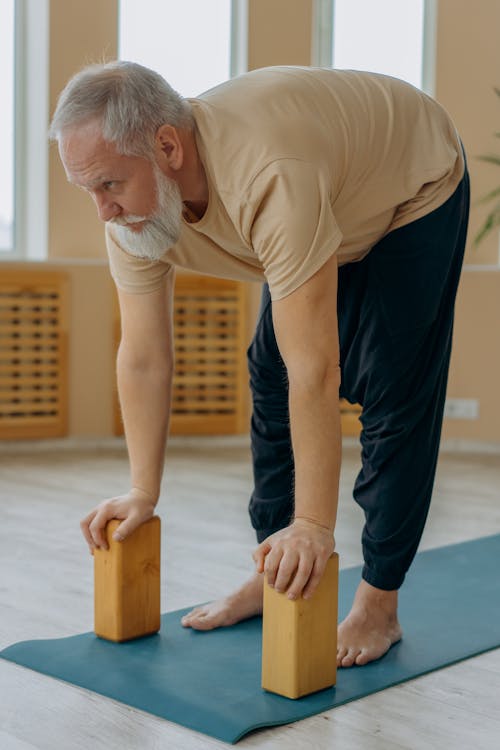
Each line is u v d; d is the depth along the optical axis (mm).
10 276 5012
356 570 2676
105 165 1615
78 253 5266
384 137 1835
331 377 1677
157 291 1993
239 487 4066
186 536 3137
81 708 1767
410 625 2242
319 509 1716
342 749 1621
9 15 5305
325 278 1640
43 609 2363
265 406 2189
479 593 2504
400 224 1903
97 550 2096
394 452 1986
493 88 5375
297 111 1692
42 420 5121
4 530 3221
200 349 5340
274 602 1804
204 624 2170
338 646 2008
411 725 1723
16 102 5340
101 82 1618
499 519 3471
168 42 5473
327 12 5613
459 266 2025
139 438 2066
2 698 1810
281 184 1600
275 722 1698
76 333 5168
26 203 5387
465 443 5195
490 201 5414
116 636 2078
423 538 3141
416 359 1970
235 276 1944
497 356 5113
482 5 5348
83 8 5141
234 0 5449
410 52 5633
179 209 1695
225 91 1749
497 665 2027
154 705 1762
